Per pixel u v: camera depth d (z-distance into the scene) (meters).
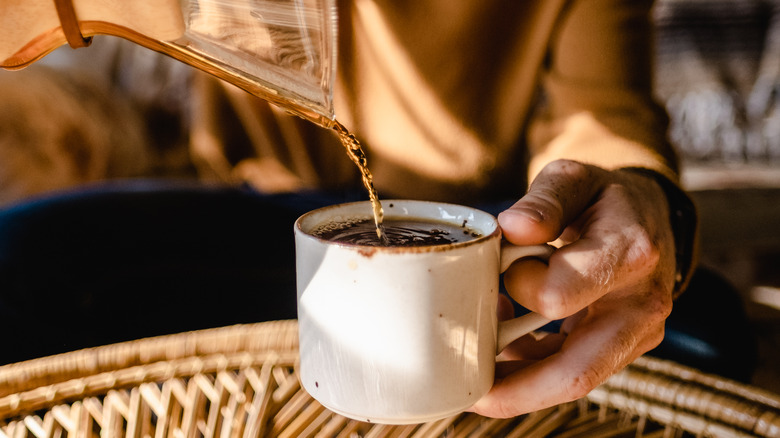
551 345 0.53
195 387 0.54
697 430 0.52
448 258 0.44
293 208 0.81
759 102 2.86
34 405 0.53
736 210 2.19
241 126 1.03
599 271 0.46
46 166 1.10
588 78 0.85
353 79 0.93
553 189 0.49
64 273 0.67
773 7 2.73
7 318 0.64
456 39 0.89
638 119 0.76
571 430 0.52
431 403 0.46
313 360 0.47
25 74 1.12
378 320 0.44
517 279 0.47
